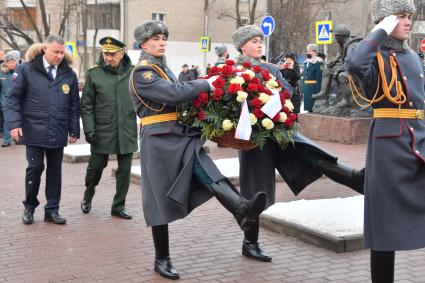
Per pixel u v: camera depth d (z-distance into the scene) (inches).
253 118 185.0
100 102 274.5
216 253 223.5
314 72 642.2
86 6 1539.1
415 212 160.7
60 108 262.7
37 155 262.8
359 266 206.2
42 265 210.8
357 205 263.1
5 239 243.1
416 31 1616.6
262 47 205.9
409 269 205.3
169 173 188.9
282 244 230.7
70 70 267.4
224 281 194.1
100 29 1836.9
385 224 160.1
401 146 159.9
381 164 161.0
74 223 269.0
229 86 183.9
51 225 265.4
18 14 1934.1
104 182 365.1
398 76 162.1
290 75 526.0
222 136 189.3
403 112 161.8
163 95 184.2
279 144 199.0
